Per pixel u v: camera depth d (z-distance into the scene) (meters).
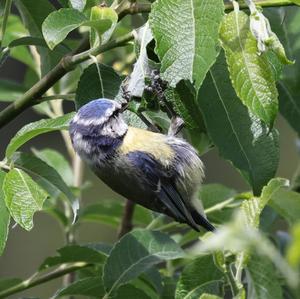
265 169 8.41
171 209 9.52
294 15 9.77
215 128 8.41
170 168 9.45
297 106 9.88
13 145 8.21
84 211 11.68
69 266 9.99
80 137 9.50
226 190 10.70
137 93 8.17
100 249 9.61
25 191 7.79
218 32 7.36
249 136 8.44
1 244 7.86
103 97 8.79
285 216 8.78
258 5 7.95
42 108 11.80
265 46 7.35
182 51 7.39
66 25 7.86
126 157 9.43
